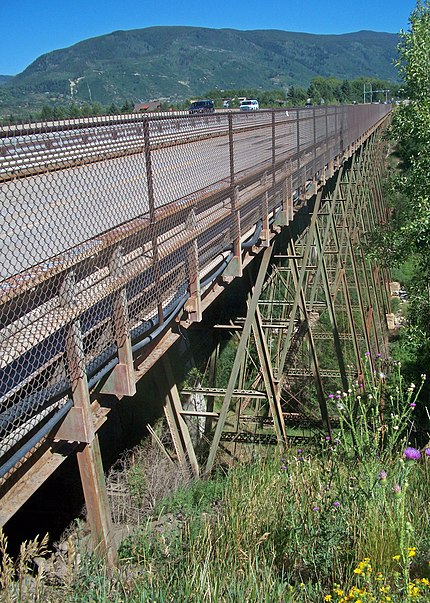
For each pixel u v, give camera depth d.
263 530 3.84
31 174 3.50
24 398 3.18
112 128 4.11
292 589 3.05
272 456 8.05
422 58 11.20
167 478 6.28
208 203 5.83
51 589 3.15
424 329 11.45
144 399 7.62
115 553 3.89
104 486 3.86
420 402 9.15
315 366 12.12
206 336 10.61
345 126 20.17
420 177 11.31
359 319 18.81
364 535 3.25
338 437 4.66
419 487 4.12
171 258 4.96
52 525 5.74
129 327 4.10
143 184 5.39
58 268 3.31
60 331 3.52
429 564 2.91
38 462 3.51
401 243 11.92
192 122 5.87
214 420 11.60
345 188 22.42
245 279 9.05
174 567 3.52
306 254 12.64
